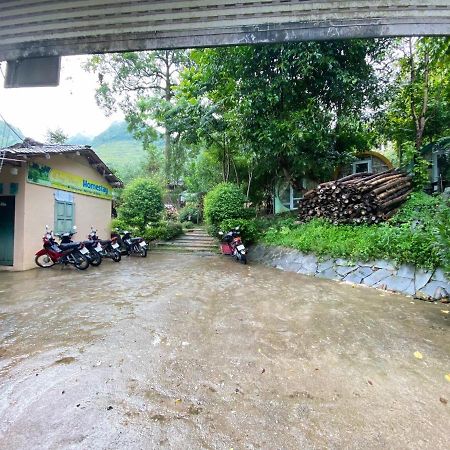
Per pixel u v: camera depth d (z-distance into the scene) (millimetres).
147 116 17906
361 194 7109
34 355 2867
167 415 2018
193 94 10750
